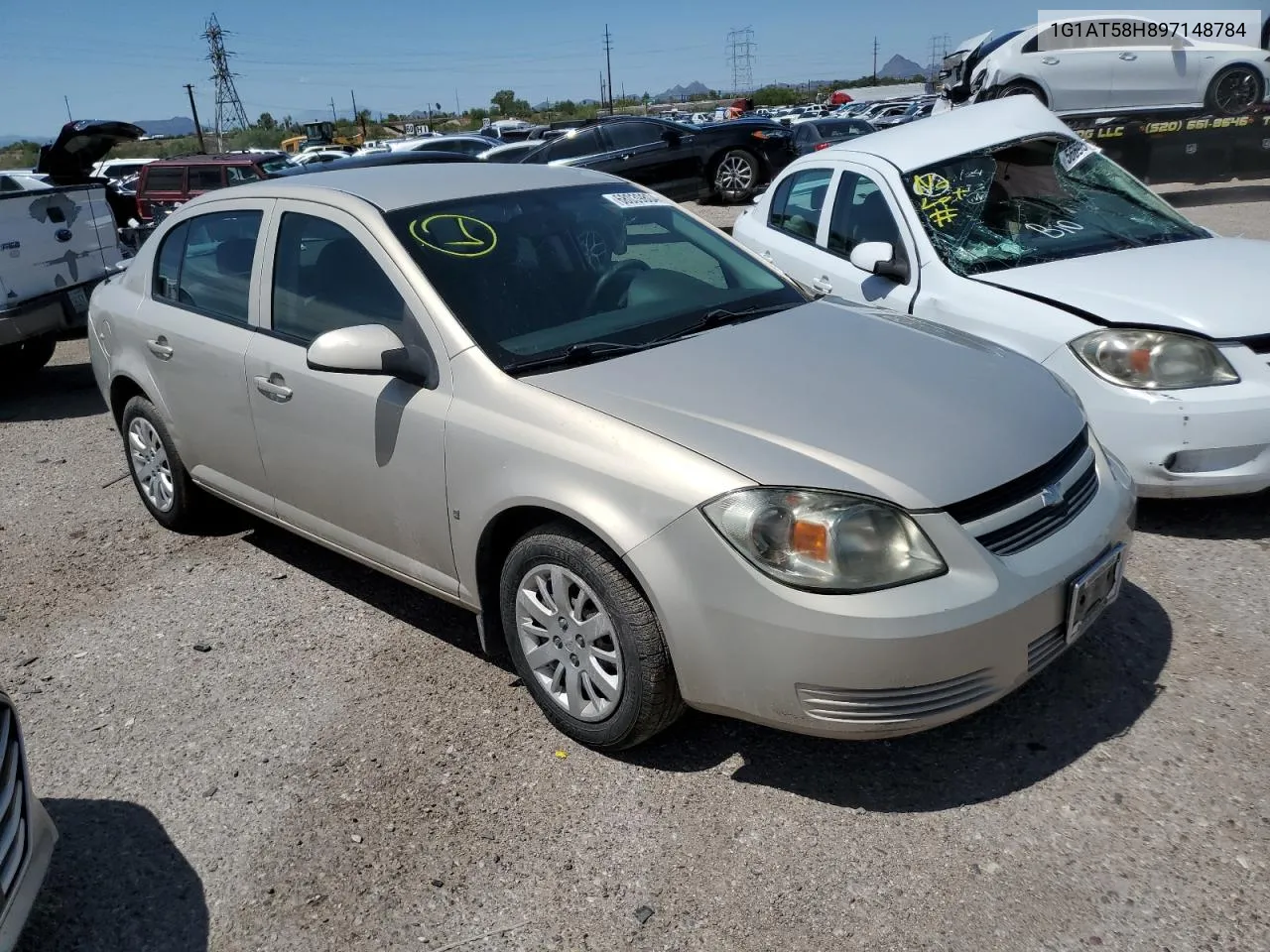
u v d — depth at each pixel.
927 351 3.37
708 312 3.63
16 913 2.31
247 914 2.64
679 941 2.45
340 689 3.62
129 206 15.95
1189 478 4.03
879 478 2.63
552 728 3.29
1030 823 2.72
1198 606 3.71
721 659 2.71
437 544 3.40
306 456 3.81
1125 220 5.16
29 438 7.12
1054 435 2.96
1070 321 4.26
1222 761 2.89
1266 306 4.07
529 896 2.62
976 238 5.01
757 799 2.90
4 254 7.54
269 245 4.00
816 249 5.84
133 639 4.11
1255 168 13.48
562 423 2.96
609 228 3.95
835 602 2.55
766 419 2.86
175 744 3.38
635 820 2.85
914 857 2.64
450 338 3.29
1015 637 2.66
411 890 2.67
